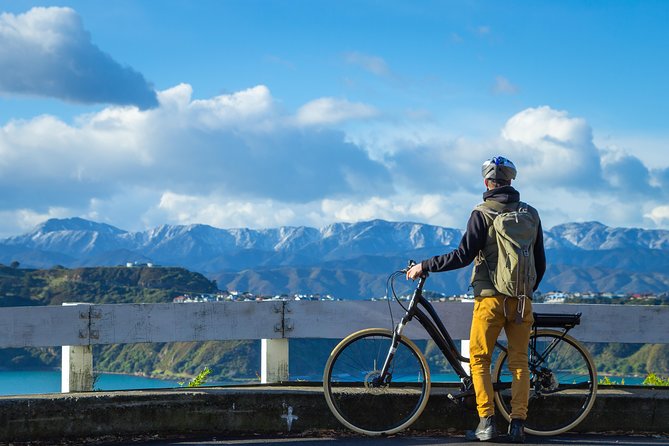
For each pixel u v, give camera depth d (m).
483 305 5.79
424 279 6.00
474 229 5.77
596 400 6.14
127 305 6.83
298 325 7.09
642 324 7.02
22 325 6.53
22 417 5.44
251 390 6.01
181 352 156.62
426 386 6.01
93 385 6.80
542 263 5.91
